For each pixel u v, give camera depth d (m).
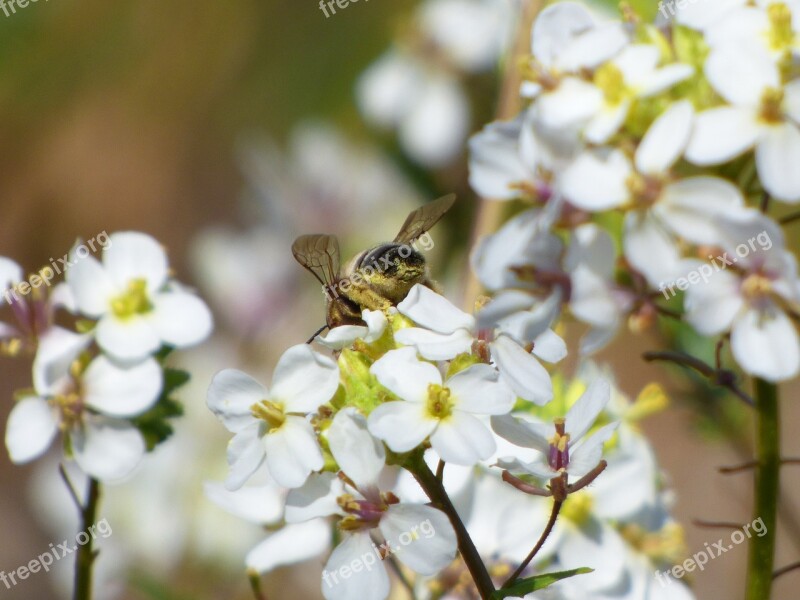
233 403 0.31
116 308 0.34
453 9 0.47
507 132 0.33
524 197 0.33
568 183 0.32
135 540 0.41
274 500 0.34
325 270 0.36
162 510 0.42
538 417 0.34
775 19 0.32
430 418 0.30
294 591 0.42
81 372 0.33
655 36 0.32
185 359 0.47
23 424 0.33
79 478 0.41
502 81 0.41
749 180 0.32
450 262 0.43
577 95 0.32
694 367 0.33
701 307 0.32
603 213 0.33
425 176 0.46
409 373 0.30
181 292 0.34
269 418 0.30
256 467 0.30
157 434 0.34
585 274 0.32
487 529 0.33
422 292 0.31
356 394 0.31
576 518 0.33
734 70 0.32
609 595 0.33
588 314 0.32
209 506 0.42
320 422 0.31
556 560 0.33
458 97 0.46
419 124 0.46
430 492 0.31
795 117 0.31
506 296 0.32
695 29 0.32
